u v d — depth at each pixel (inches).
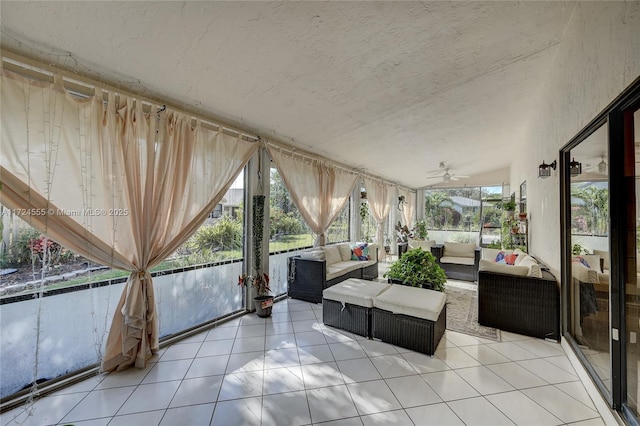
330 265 184.1
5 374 73.0
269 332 118.7
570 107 95.3
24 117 71.1
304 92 110.0
